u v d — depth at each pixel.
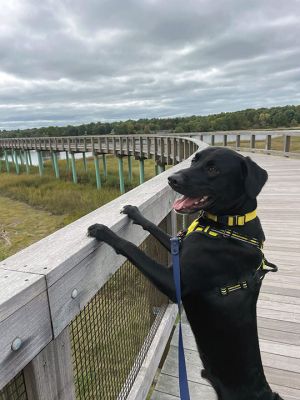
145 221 0.87
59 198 8.88
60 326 0.52
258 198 2.97
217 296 0.76
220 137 8.88
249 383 0.75
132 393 0.87
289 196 3.01
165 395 1.01
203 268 0.75
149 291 1.13
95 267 0.66
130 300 0.98
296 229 2.17
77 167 15.77
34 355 0.46
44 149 14.67
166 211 1.21
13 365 0.42
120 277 0.92
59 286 0.52
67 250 0.58
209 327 0.78
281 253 1.82
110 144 10.80
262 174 0.84
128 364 0.93
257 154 6.19
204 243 0.77
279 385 1.00
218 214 0.81
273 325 1.25
